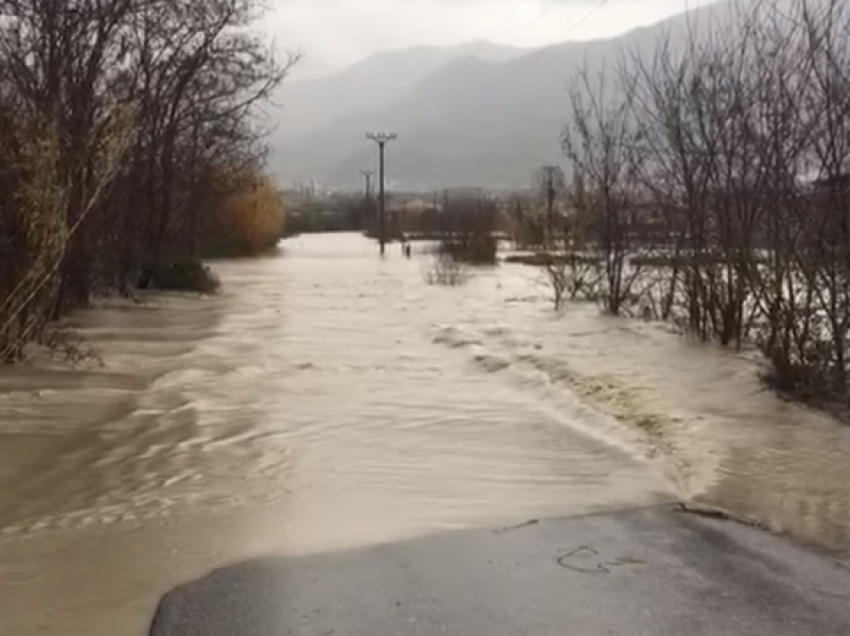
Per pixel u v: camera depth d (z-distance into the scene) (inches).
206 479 235.9
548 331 529.0
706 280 466.9
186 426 291.7
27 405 320.2
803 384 325.4
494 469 246.1
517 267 1229.1
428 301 755.4
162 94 808.3
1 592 166.7
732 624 152.8
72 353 411.8
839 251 314.2
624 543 190.7
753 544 189.6
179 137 903.7
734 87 459.2
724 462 247.4
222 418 303.6
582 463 251.3
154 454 259.0
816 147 324.8
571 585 169.0
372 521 205.2
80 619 156.3
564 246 687.7
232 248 1744.6
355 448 267.1
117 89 630.5
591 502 217.8
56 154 396.2
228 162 1126.4
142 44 762.2
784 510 210.4
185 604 162.1
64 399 330.6
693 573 174.1
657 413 305.3
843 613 156.6
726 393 335.6
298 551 187.2
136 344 479.5
